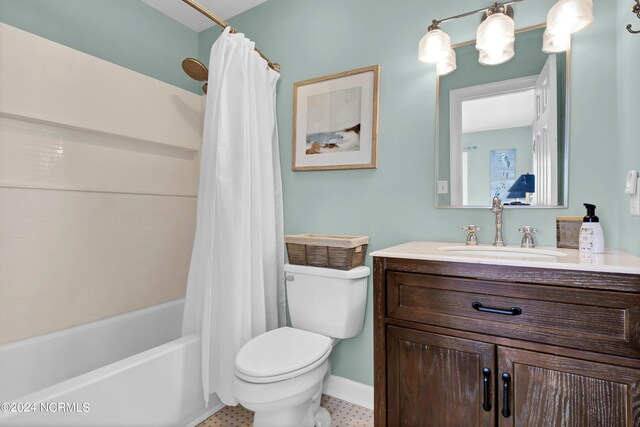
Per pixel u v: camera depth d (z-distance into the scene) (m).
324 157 1.91
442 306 1.09
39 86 1.56
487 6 1.49
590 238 1.13
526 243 1.34
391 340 1.18
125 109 1.91
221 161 1.55
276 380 1.17
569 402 0.91
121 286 1.94
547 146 1.37
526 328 0.96
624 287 0.85
